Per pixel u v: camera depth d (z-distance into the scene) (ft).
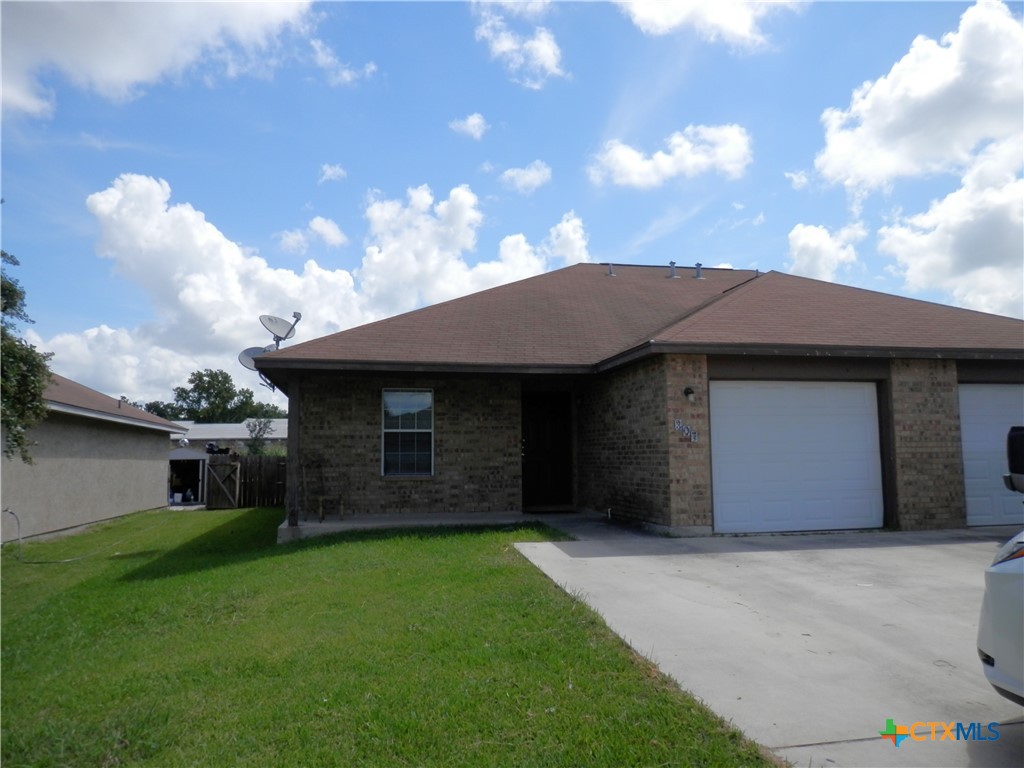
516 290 53.98
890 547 31.24
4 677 20.08
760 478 36.14
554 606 20.76
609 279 59.00
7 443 37.37
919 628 19.04
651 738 12.77
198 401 220.02
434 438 44.27
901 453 37.32
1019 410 39.60
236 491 73.92
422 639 18.53
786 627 19.11
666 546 31.48
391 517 42.65
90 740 14.42
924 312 42.70
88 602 28.43
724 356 35.94
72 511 55.67
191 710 15.48
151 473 75.72
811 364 36.96
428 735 13.23
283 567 30.35
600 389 44.27
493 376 44.21
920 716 13.74
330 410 43.50
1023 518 38.75
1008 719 13.62
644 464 37.65
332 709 14.65
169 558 38.32
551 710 13.98
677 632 18.62
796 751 12.39
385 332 43.24
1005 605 11.90
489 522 41.14
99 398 65.41
